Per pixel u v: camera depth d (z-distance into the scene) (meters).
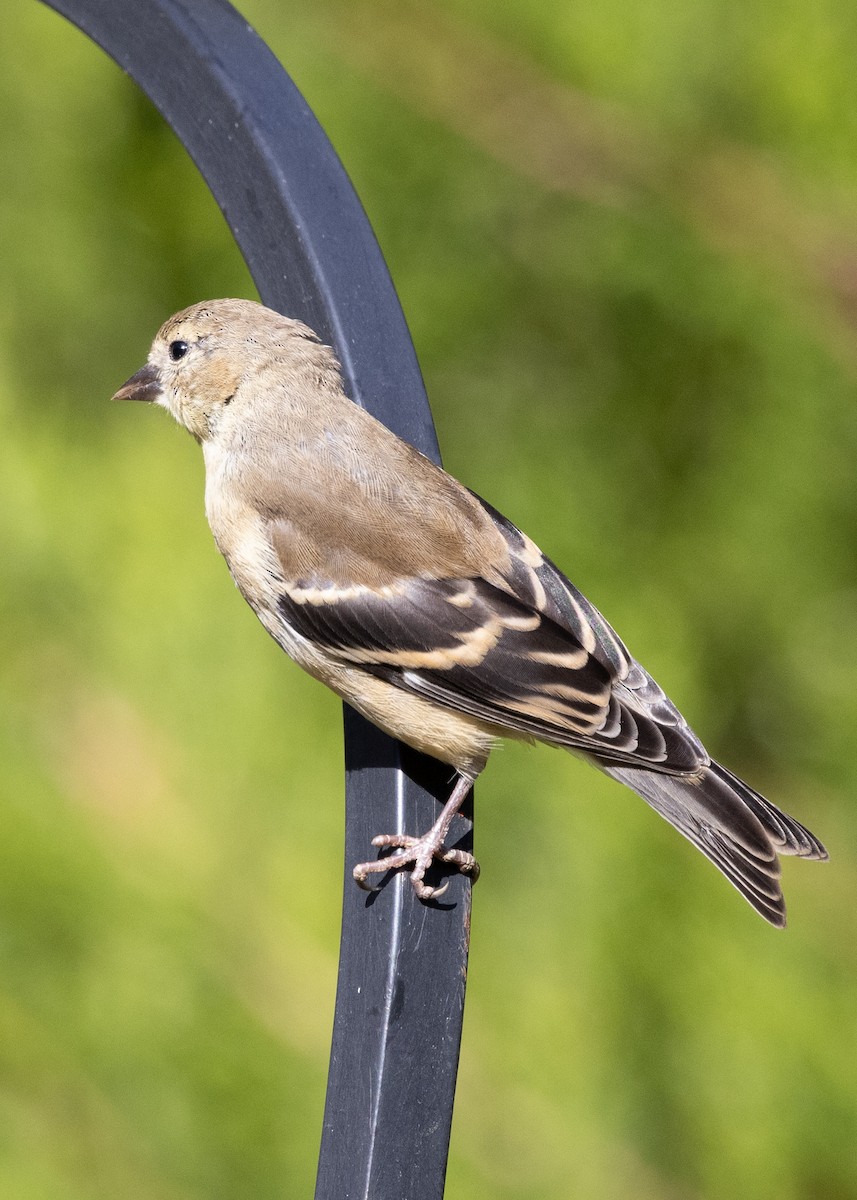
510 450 12.29
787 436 12.00
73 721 12.18
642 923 11.16
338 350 7.21
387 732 7.08
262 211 7.22
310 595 7.06
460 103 12.34
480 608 7.00
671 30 12.07
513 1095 11.00
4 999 11.47
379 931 6.30
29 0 12.50
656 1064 11.08
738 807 6.73
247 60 7.23
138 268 12.73
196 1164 11.20
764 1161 10.92
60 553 12.38
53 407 12.74
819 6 11.90
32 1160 11.16
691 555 12.11
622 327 12.32
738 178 12.19
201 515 12.27
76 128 12.66
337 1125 6.11
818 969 11.34
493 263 12.36
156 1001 11.30
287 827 11.68
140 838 11.77
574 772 11.20
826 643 12.20
